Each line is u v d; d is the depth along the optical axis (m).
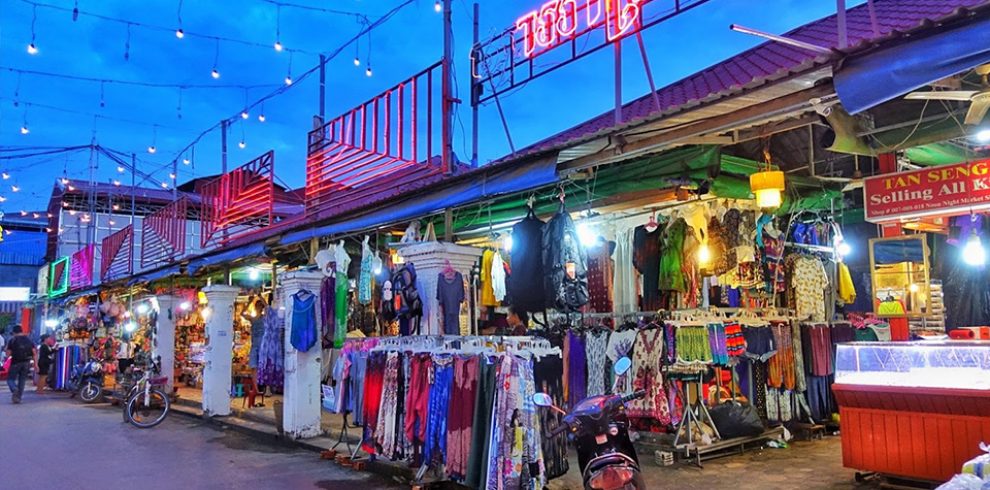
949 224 6.97
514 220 8.12
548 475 5.86
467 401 5.95
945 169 5.43
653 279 7.59
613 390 7.61
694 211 7.34
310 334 9.52
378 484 6.96
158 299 15.04
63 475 7.62
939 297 8.24
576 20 7.40
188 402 14.13
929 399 5.66
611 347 7.78
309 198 11.41
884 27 7.29
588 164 5.39
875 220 5.82
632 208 7.36
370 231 9.76
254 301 14.05
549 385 6.03
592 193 7.07
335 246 9.84
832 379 8.71
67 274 23.61
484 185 6.21
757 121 4.33
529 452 5.50
